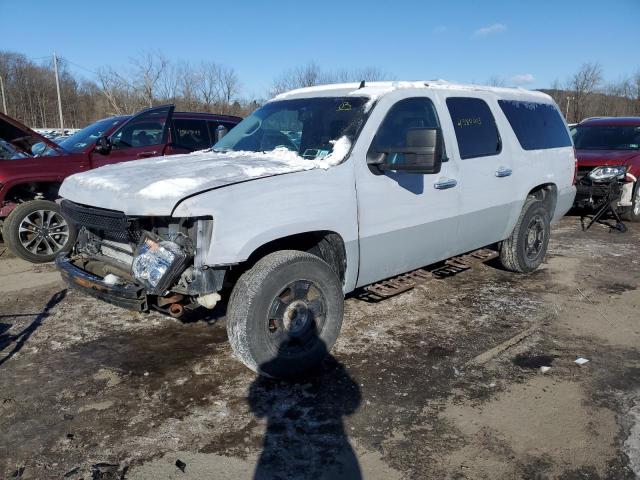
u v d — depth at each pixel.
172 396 3.56
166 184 3.41
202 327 4.68
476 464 2.90
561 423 3.29
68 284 3.94
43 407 3.42
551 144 6.14
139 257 3.45
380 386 3.71
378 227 4.17
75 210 3.85
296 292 3.69
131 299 3.43
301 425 3.25
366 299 4.67
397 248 4.40
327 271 3.80
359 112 4.21
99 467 2.85
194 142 8.16
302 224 3.65
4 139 6.99
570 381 3.80
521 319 4.94
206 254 3.33
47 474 2.80
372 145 4.11
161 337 4.48
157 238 3.45
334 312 3.88
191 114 8.27
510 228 5.76
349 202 3.92
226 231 3.32
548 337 4.55
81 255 4.18
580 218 10.05
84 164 6.93
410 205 4.38
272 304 3.56
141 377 3.82
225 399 3.53
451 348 4.31
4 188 6.43
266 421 3.29
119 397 3.55
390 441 3.10
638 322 4.88
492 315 5.03
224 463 2.90
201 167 3.84
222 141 5.07
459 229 4.98
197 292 3.36
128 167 4.17
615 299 5.49
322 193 3.76
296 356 3.70
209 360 4.08
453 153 4.79
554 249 7.62
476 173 5.00
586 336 4.57
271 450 3.01
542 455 2.98
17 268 6.38
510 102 5.68
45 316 4.90
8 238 6.35
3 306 5.14
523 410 3.42
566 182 6.38
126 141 7.49
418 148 3.78
